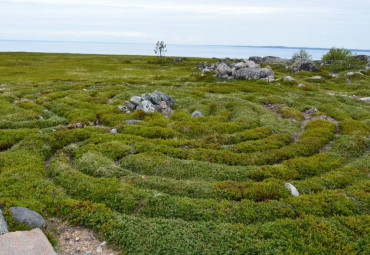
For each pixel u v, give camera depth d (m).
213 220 13.17
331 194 14.98
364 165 18.98
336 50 104.38
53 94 39.66
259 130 26.19
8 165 17.67
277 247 11.24
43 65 85.62
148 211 13.73
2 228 11.16
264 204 14.12
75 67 83.38
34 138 21.69
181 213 13.53
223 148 22.17
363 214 13.58
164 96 35.66
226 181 16.44
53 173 17.17
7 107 32.22
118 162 19.53
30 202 13.60
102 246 11.80
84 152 20.22
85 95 39.62
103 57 128.62
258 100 39.56
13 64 84.25
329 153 21.09
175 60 116.88
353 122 28.39
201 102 37.94
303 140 23.30
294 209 13.82
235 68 63.97
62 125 27.20
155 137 24.95
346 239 11.66
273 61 115.75
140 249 11.20
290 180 17.12
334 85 58.50
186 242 11.44
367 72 73.38
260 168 18.19
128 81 54.44
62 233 12.46
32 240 10.61
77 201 13.97
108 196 14.62
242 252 11.03
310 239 11.62
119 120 28.91
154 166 18.42
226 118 30.97
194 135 26.00
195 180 17.16
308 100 39.66
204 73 66.06
